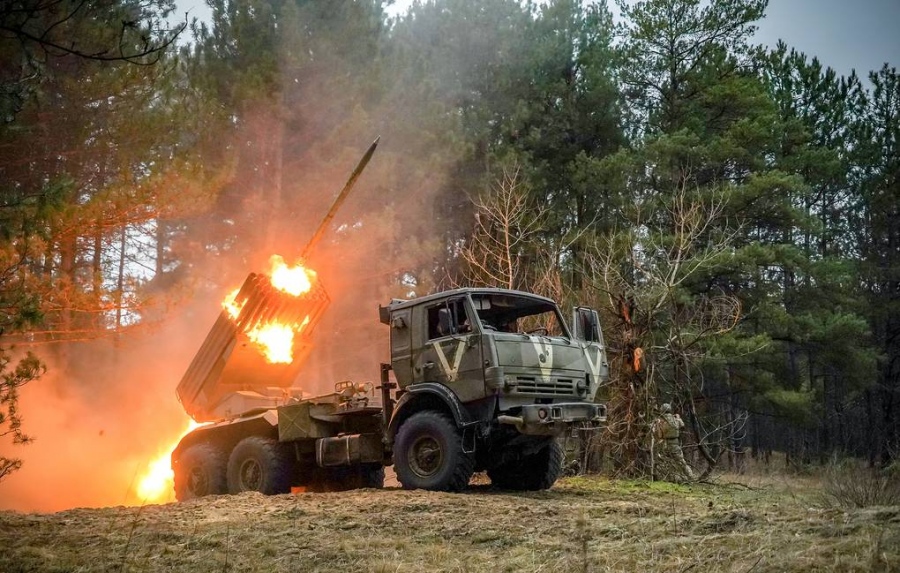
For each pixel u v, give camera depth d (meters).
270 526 7.48
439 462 10.05
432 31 30.92
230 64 22.06
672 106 29.50
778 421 28.81
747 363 25.16
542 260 21.27
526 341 10.23
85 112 15.38
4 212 10.01
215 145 21.06
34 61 6.30
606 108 29.39
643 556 5.48
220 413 12.95
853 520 5.75
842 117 34.69
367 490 10.45
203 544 6.78
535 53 29.19
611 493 10.62
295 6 22.34
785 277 30.08
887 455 27.83
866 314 31.64
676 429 12.86
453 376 10.11
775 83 34.59
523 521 7.31
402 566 5.75
